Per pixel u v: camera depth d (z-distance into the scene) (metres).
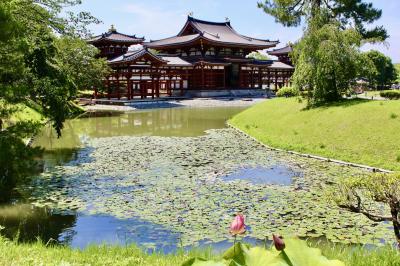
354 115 20.92
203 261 3.00
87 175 15.15
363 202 11.16
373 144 17.83
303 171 15.79
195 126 30.64
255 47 69.31
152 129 28.97
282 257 3.09
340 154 17.89
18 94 14.31
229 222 10.27
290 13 34.19
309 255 3.19
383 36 34.09
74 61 40.69
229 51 68.94
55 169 16.09
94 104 48.53
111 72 50.38
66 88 20.27
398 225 7.30
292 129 23.00
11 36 13.12
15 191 13.09
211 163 17.28
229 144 22.22
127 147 21.30
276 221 10.30
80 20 19.95
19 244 7.64
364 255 6.81
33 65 18.42
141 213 11.02
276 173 15.48
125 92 54.56
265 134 24.09
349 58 24.83
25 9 17.70
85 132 27.28
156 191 13.06
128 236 9.48
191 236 9.40
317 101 25.69
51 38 21.33
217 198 12.27
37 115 26.81
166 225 10.13
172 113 40.97
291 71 75.44
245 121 29.45
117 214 10.95
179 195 12.61
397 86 65.62
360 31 33.78
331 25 25.55
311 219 10.41
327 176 14.94
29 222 10.45
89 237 9.45
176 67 60.22
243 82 68.81
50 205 11.73
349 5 31.80
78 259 6.37
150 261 6.49
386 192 7.31
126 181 14.29
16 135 13.78
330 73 25.31
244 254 3.21
